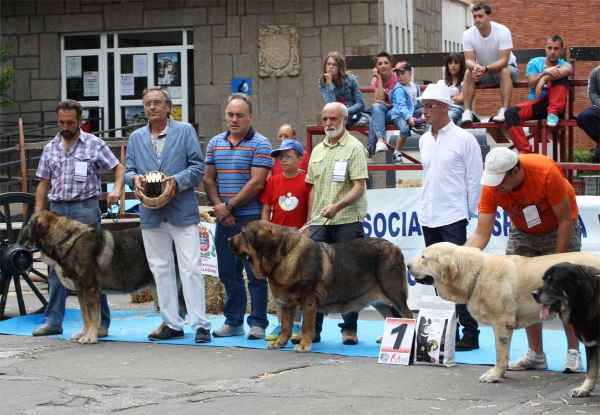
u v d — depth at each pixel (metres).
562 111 10.79
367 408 5.77
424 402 5.93
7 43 18.30
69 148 8.83
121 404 5.92
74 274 8.34
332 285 7.68
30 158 16.20
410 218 10.06
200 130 18.77
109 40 19.33
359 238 7.98
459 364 7.24
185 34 18.92
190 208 8.31
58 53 19.45
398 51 19.58
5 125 18.92
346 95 11.88
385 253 7.82
